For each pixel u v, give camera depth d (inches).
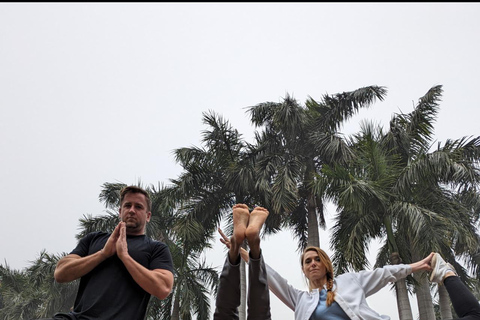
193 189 679.1
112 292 106.5
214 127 705.0
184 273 667.4
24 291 1029.8
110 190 728.3
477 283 620.7
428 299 541.6
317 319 123.6
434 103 611.5
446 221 487.2
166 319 666.2
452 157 528.4
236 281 102.0
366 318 121.1
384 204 506.0
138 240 121.0
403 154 596.7
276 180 605.9
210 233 682.2
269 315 102.4
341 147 636.1
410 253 538.9
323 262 134.3
